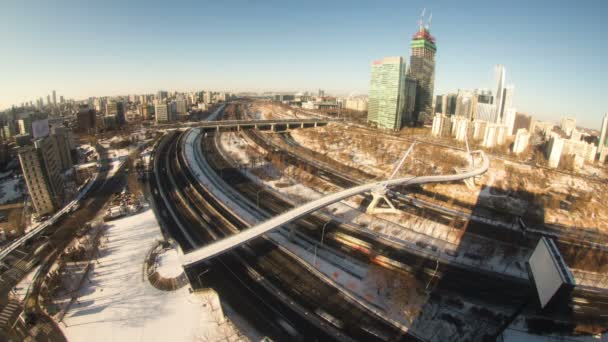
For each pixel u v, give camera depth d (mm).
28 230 156250
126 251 132625
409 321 106250
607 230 183875
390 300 115125
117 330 93062
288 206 195000
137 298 105562
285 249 144375
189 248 144375
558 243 162875
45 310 100875
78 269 120000
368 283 124125
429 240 157375
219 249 115438
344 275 128125
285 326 102312
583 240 168000
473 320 108188
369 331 101500
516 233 169750
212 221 171000
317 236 157250
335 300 114625
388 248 148625
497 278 131125
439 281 127188
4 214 174375
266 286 120438
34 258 130500
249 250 142750
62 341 89625
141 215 166500
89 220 161625
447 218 183500
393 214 183625
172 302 103938
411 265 136000
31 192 164125
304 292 118062
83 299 104938
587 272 139625
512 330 104312
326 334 99938
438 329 103625
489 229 172250
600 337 102812
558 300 93562
